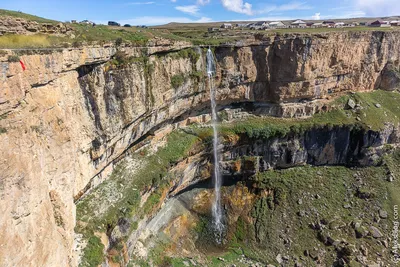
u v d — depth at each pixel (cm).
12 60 1773
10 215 1630
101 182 3388
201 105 4922
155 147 4275
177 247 4019
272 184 4806
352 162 5109
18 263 1659
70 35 2689
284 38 4956
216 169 4834
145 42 3556
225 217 4597
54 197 2220
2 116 1684
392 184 4731
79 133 2672
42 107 2117
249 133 4822
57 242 2105
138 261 3331
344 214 4341
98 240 2758
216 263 3856
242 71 4972
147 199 3719
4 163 1609
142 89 3488
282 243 4100
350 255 3744
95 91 2847
